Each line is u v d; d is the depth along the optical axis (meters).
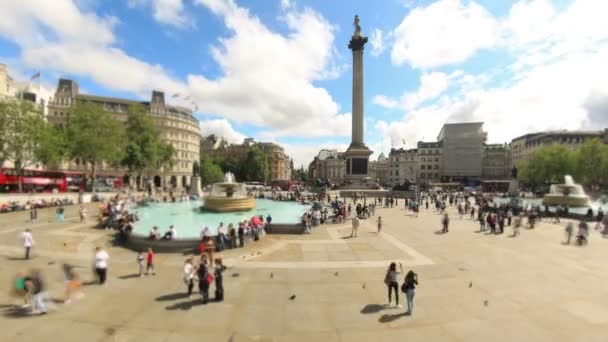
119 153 56.91
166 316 9.33
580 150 77.50
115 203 30.98
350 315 9.51
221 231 18.02
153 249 17.42
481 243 19.81
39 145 44.41
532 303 10.47
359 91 65.62
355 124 65.69
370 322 9.07
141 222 28.59
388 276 10.32
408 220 29.94
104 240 20.20
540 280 12.81
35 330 8.40
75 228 24.33
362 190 60.34
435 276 13.27
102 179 76.38
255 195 63.03
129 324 8.80
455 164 129.88
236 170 121.31
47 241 19.77
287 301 10.55
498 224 25.38
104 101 94.94
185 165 110.06
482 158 129.75
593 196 66.00
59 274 13.29
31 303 9.96
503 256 16.59
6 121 40.50
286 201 52.09
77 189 53.25
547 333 8.48
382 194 58.28
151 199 47.47
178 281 12.51
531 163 86.12
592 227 26.23
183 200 49.19
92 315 9.34
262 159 119.81
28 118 41.94
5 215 31.19
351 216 32.09
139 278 12.87
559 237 21.97
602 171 74.12
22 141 41.12
